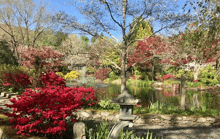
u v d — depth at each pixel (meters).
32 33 22.27
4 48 23.48
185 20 8.96
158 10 9.81
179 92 17.56
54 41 16.83
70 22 10.50
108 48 12.21
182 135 5.79
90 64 12.45
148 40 12.16
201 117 7.22
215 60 23.33
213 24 4.48
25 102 3.62
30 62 11.95
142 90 19.11
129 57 15.12
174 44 11.80
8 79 10.28
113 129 3.01
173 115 7.44
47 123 3.82
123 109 3.21
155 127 6.79
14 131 3.58
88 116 7.47
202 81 22.91
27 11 20.53
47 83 7.98
